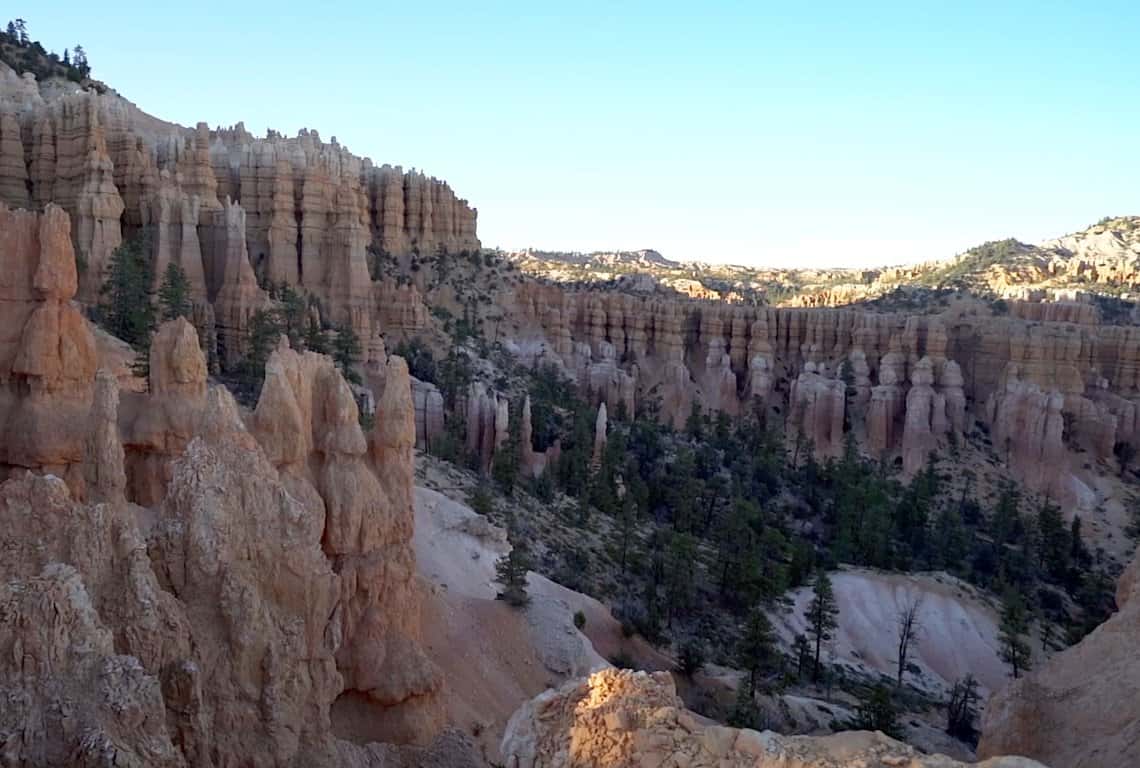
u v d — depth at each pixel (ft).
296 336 276.41
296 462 108.06
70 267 110.32
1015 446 438.40
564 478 317.63
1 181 262.26
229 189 343.87
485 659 149.79
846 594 271.28
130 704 61.72
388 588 117.91
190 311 249.96
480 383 341.82
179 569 80.59
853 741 58.34
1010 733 110.93
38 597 62.23
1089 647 117.91
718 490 357.20
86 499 95.04
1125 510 410.31
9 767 57.77
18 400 107.96
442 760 109.70
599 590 226.58
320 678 87.97
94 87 361.92
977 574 320.09
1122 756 92.12
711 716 180.96
